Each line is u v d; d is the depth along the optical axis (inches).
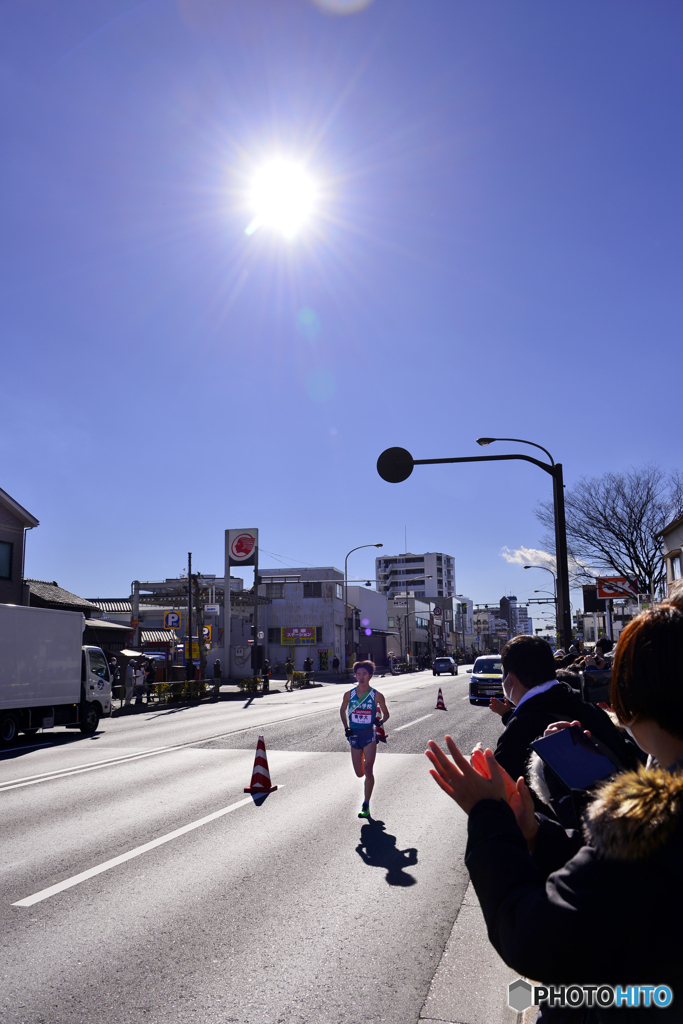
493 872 52.1
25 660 635.5
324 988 148.8
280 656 2506.2
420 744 537.0
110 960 163.5
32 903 201.9
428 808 319.3
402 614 3853.3
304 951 168.1
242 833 278.5
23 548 1168.8
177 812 317.1
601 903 43.9
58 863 240.8
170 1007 141.0
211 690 1362.0
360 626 3021.7
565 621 510.6
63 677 680.4
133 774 425.4
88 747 579.5
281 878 223.0
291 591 2534.5
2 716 613.9
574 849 60.0
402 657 3604.8
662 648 50.7
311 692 1469.0
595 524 1192.8
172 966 160.2
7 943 173.9
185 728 720.3
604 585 1007.6
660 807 43.1
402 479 519.5
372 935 177.6
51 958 164.9
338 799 340.8
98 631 1396.4
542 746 65.0
